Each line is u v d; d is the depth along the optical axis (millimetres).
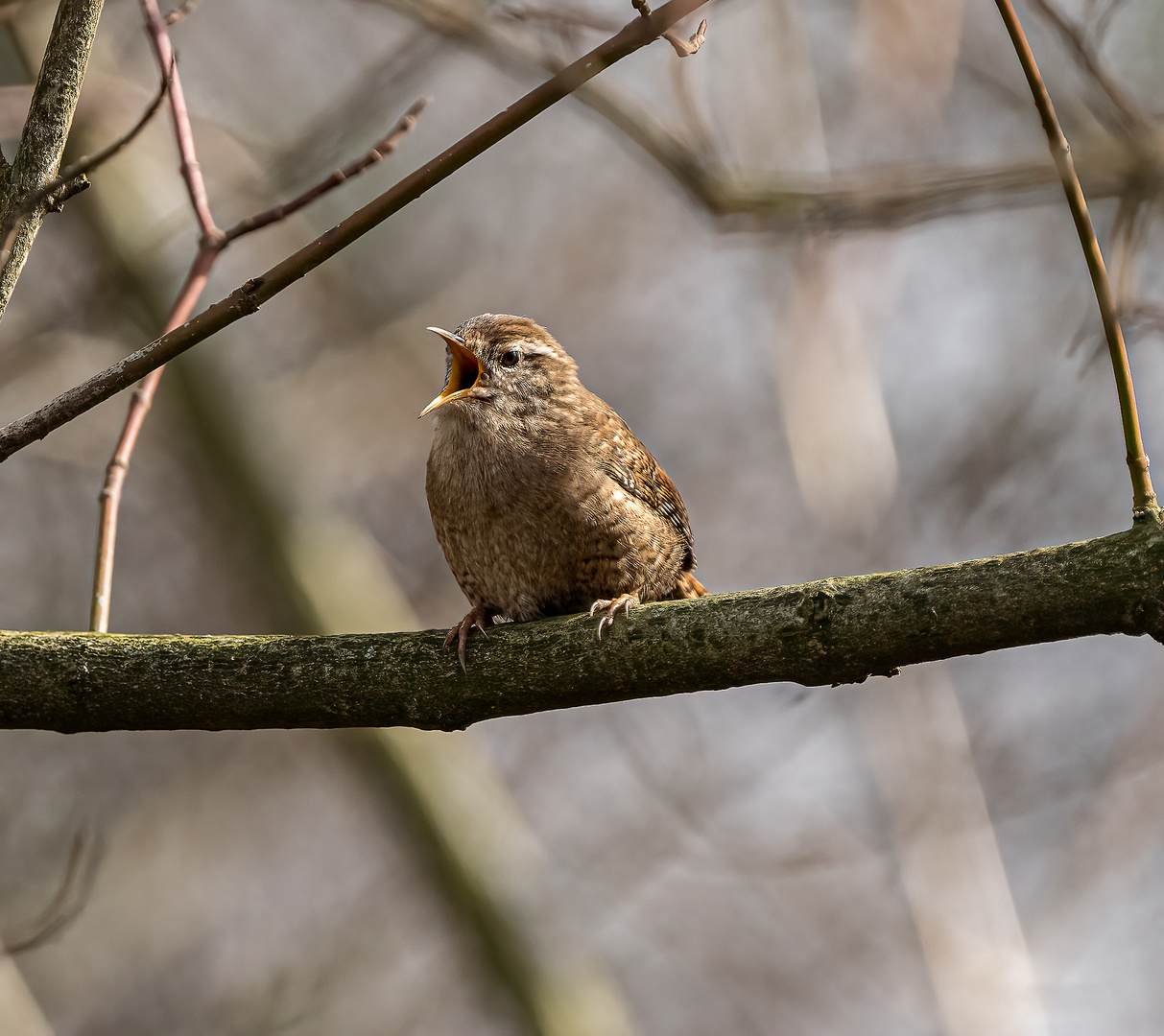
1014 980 10539
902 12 10750
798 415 11023
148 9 5957
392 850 15406
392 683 5801
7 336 13453
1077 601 4938
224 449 13906
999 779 13039
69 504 15219
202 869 14820
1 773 14164
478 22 8188
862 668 5301
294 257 4980
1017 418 13672
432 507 7586
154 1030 13750
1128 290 7301
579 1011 13062
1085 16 8289
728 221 8547
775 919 14234
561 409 7504
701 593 8180
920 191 8359
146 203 13281
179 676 5746
